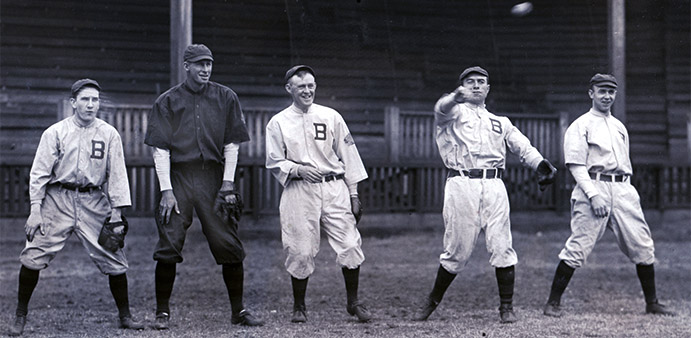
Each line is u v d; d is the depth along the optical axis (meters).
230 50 17.12
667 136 17.81
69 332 6.18
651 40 17.80
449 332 6.10
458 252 6.58
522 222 15.25
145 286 9.02
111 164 6.23
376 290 8.83
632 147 17.77
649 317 6.95
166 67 17.27
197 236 13.62
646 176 15.77
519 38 18.58
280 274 10.16
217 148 6.31
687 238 14.05
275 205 13.99
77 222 6.20
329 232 6.58
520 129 16.55
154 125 6.23
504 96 18.38
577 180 6.98
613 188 7.01
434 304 6.76
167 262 6.26
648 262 7.13
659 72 17.86
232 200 6.25
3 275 9.80
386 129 16.00
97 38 17.00
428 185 15.02
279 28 17.38
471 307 7.60
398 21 18.11
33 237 6.07
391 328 6.30
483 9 18.61
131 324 6.34
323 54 17.53
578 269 10.90
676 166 15.83
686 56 17.80
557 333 6.10
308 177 6.42
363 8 17.78
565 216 15.64
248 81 17.14
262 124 14.99
